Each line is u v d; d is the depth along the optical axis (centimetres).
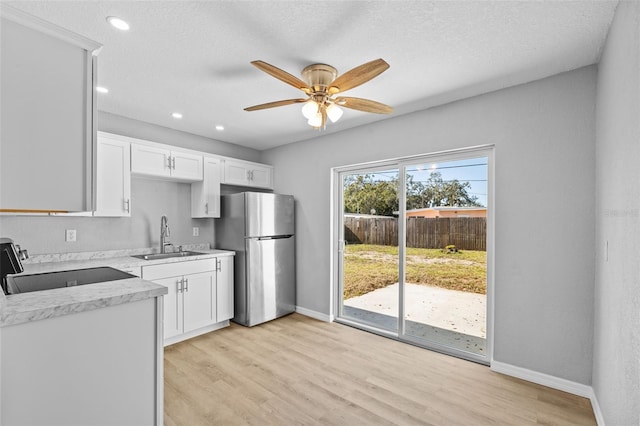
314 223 392
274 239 382
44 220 272
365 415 195
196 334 329
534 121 233
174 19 164
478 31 174
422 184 309
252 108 224
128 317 139
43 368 117
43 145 126
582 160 213
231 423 188
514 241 241
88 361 128
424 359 273
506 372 245
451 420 190
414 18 164
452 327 289
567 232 218
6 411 110
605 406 174
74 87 134
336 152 369
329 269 375
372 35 179
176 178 339
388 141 320
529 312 234
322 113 219
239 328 351
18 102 120
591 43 184
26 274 217
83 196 135
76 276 211
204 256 330
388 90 252
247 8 156
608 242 171
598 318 195
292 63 211
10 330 110
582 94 213
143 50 194
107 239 311
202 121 331
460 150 277
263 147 448
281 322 371
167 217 358
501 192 248
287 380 237
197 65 214
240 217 364
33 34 124
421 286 309
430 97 266
